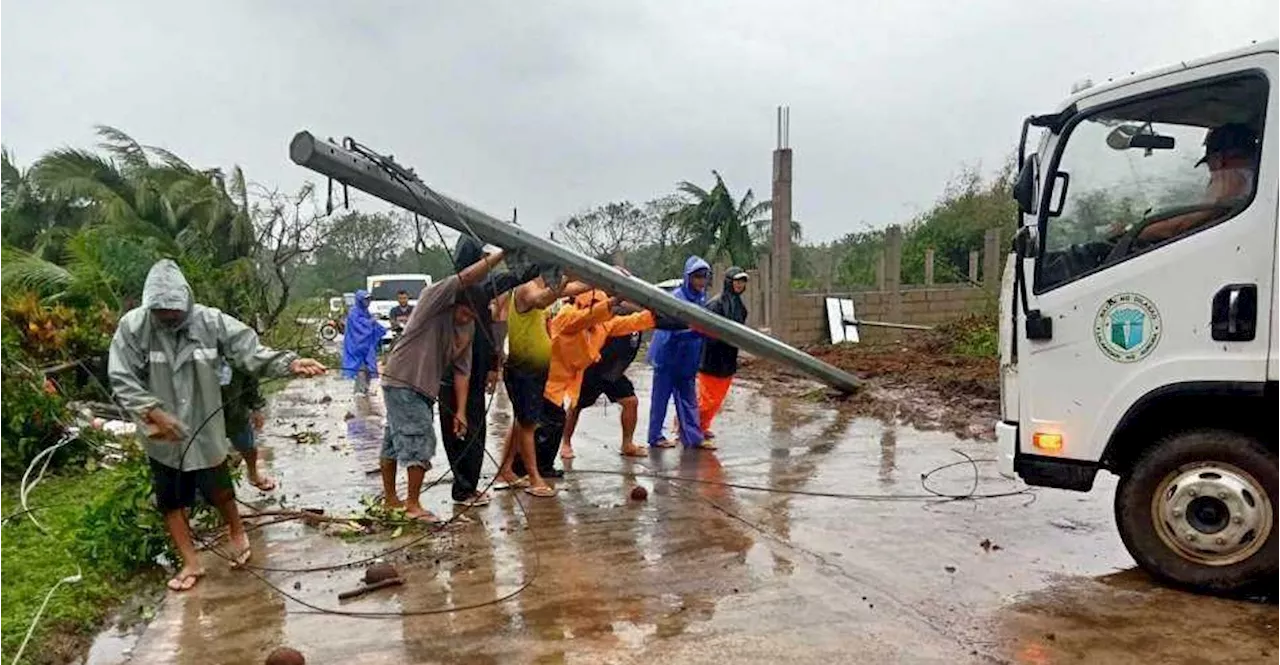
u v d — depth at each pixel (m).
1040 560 5.53
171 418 5.13
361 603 5.02
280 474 8.46
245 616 4.88
